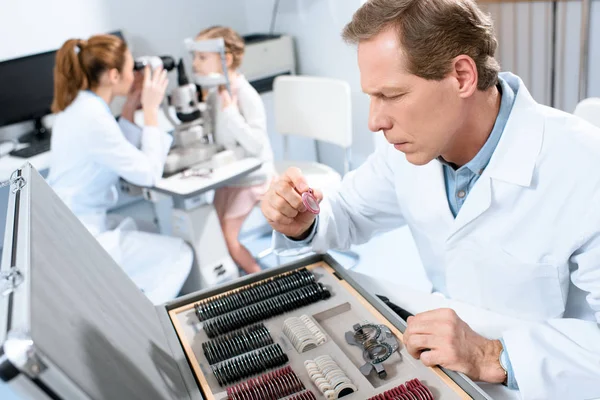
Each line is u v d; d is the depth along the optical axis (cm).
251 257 250
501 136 95
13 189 74
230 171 209
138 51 306
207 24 329
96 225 205
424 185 108
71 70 199
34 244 58
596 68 281
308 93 244
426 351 79
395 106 81
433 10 76
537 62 307
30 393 45
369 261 260
